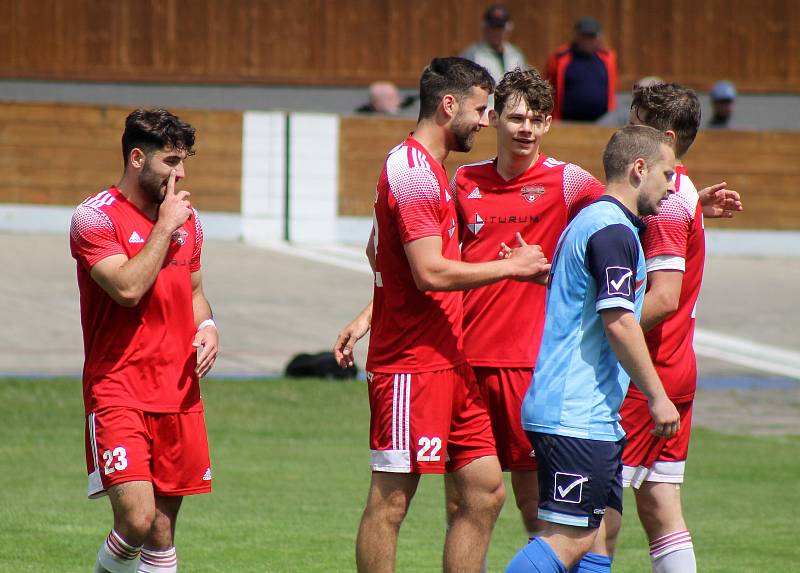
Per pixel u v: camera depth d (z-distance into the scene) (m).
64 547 23.80
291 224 73.50
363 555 18.70
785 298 63.97
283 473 31.62
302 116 73.06
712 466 33.94
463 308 20.73
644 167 17.31
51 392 39.75
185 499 28.59
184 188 72.62
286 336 50.75
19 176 70.75
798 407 42.75
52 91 80.62
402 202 18.31
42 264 62.81
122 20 80.75
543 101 20.47
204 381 41.94
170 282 18.56
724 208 20.48
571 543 17.06
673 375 19.31
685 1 82.50
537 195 20.73
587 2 82.25
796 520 27.94
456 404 18.81
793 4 83.00
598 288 16.81
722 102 75.56
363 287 61.91
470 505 18.91
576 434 16.89
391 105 75.56
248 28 81.38
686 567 19.41
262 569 22.58
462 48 81.81
